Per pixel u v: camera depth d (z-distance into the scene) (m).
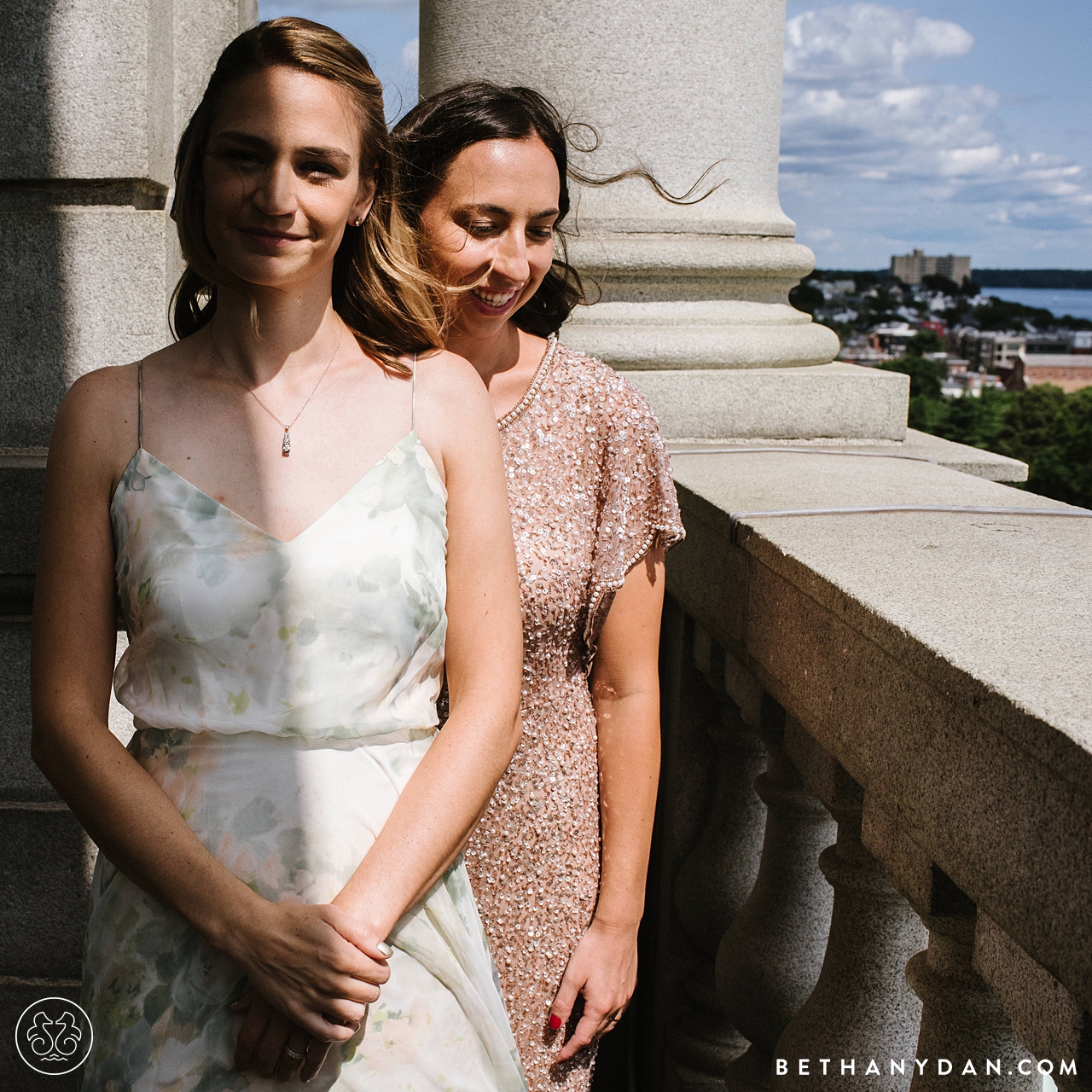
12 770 2.77
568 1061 2.03
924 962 1.63
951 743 1.39
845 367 4.14
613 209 3.74
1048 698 1.21
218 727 1.46
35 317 2.69
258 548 1.47
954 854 1.39
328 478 1.51
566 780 2.01
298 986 1.36
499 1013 1.61
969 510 2.41
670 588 3.01
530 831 1.98
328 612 1.46
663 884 3.19
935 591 1.71
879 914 1.93
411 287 1.67
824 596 1.80
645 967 3.46
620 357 3.73
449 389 1.62
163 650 1.48
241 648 1.46
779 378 3.78
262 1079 1.41
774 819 2.42
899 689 1.55
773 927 2.39
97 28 2.59
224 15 2.93
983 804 1.31
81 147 2.62
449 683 1.61
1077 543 2.10
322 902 1.43
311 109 1.47
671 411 3.74
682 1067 3.06
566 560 1.99
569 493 2.02
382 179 1.66
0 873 2.80
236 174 1.47
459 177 1.92
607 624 2.08
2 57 2.60
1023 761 1.22
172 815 1.43
